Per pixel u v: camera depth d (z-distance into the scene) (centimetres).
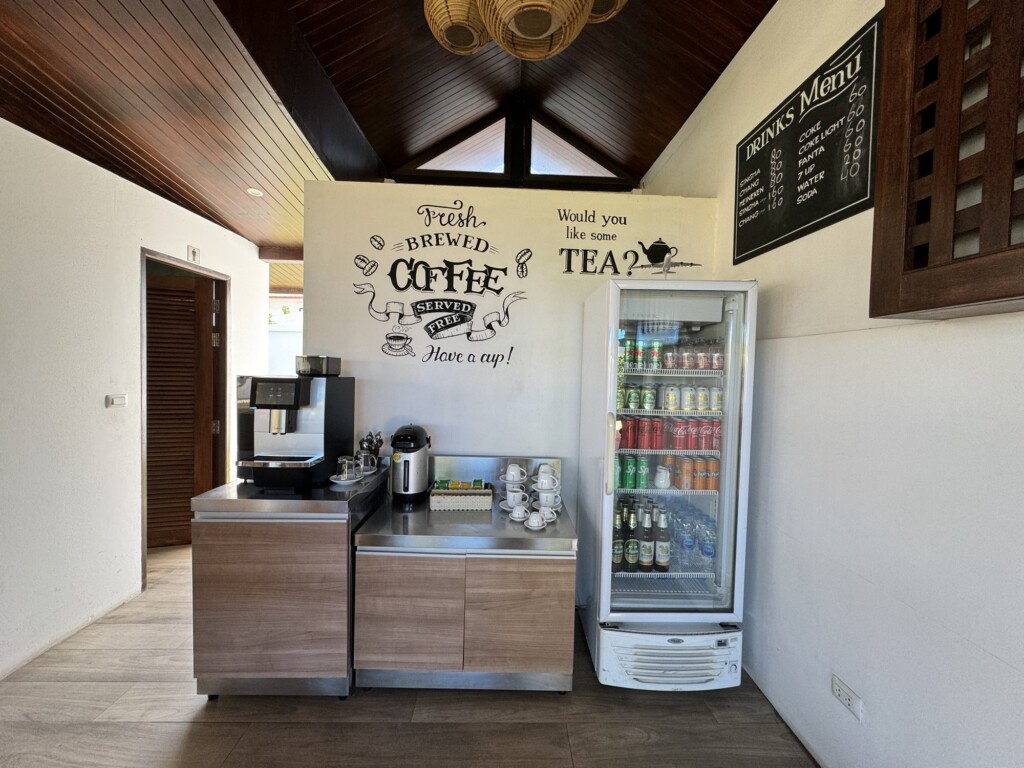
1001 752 103
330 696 192
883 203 116
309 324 245
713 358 210
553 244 252
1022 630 100
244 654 183
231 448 375
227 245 375
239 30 169
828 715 157
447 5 152
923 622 123
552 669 188
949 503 116
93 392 245
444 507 219
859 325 146
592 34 248
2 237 198
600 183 354
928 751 120
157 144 245
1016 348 102
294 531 182
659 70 255
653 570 217
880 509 137
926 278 104
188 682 198
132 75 190
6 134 199
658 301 206
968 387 112
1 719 176
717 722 182
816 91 169
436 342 250
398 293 248
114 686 195
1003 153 88
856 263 148
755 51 209
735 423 198
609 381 194
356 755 164
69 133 235
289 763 160
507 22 133
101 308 250
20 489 206
